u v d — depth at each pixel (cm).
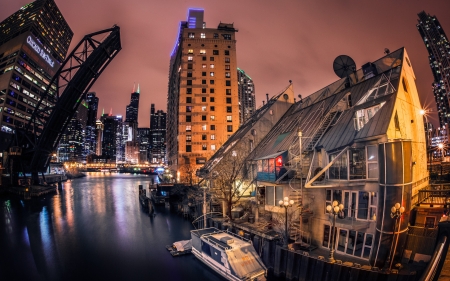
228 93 8444
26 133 7894
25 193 7119
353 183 1891
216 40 8706
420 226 1866
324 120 2594
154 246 3139
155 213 5147
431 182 3200
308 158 2464
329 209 1773
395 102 1908
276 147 3123
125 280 2288
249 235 2481
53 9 16338
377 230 1697
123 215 4953
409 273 1484
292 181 2412
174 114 9531
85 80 7075
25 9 16200
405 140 1644
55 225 4203
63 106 7162
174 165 9162
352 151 1973
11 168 8150
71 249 3064
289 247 2066
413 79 2567
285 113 4359
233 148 4016
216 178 3834
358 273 1630
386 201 1648
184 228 3981
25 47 13288
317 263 1841
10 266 2603
